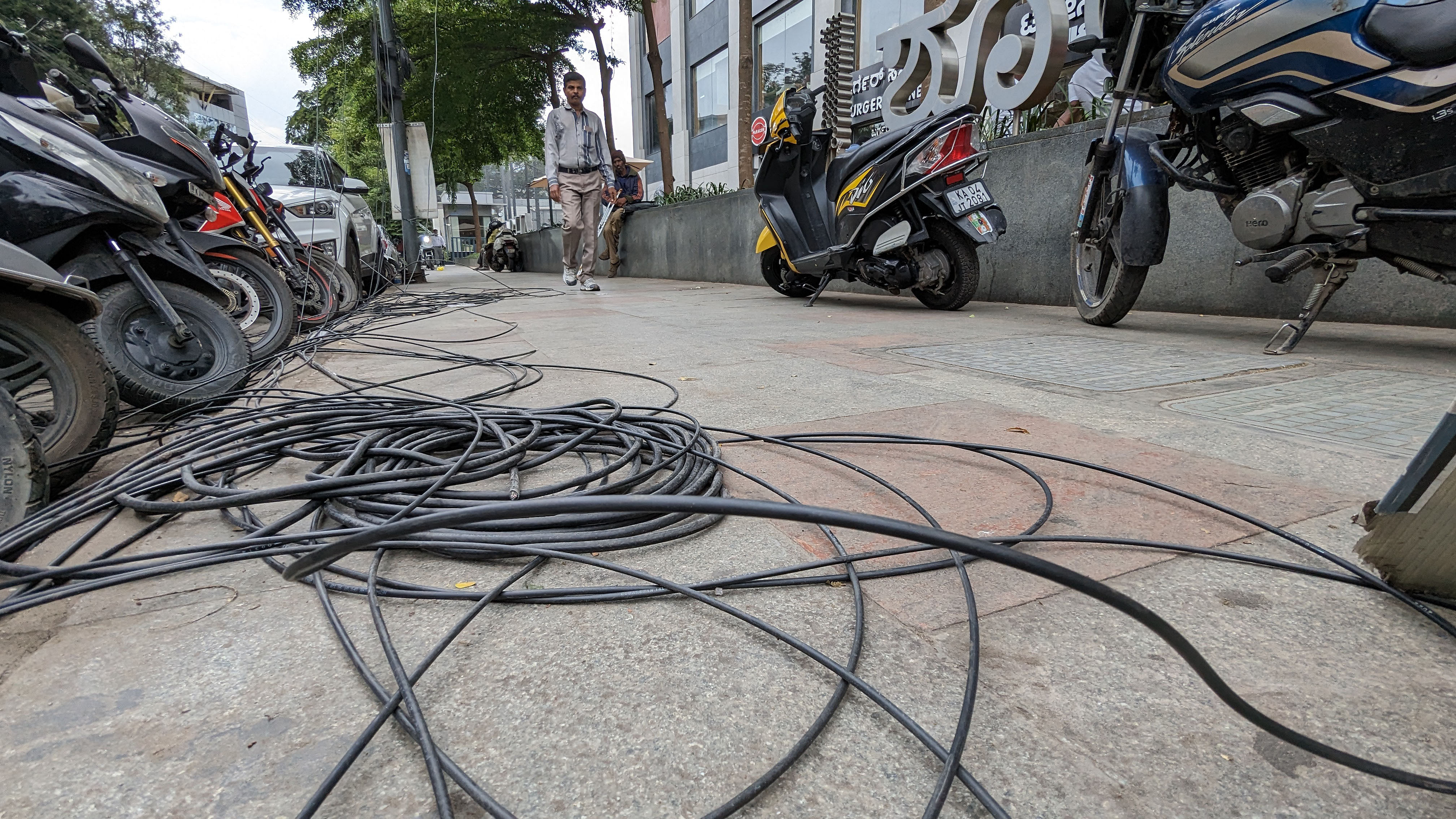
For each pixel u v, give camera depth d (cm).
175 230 276
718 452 188
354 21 1675
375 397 229
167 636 108
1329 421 207
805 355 345
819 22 1348
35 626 111
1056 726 85
